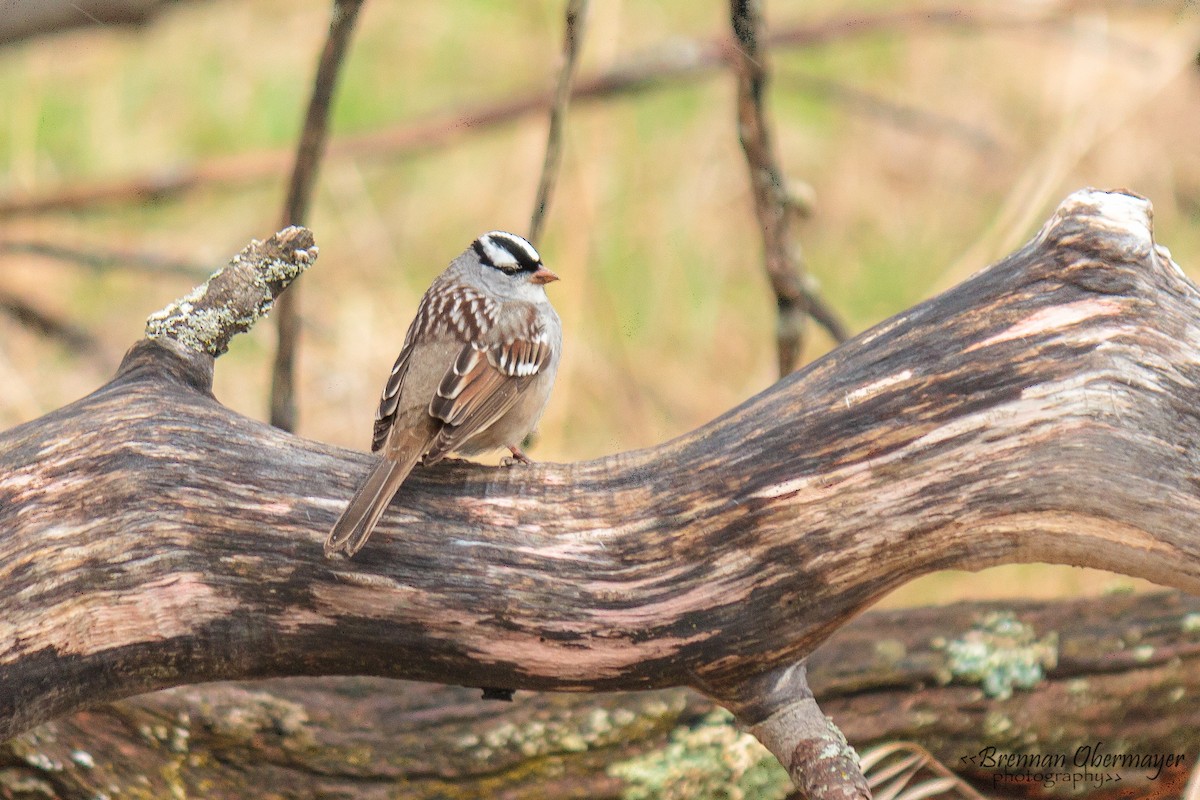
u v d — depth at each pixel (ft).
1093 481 21.27
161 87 53.88
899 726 28.63
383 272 47.47
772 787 27.76
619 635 22.13
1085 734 28.91
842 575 22.08
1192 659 28.94
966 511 21.71
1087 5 46.52
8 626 21.09
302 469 22.48
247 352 44.09
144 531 21.63
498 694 24.03
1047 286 21.66
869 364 22.12
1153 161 48.52
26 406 40.29
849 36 47.44
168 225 50.14
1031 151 52.42
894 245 50.75
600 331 44.80
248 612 22.06
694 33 52.39
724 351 46.73
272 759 27.02
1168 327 21.31
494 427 28.02
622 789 27.68
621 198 48.65
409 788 27.32
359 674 23.11
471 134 44.70
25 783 25.16
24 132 49.65
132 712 26.32
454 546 22.18
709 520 22.09
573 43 31.83
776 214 34.88
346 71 55.26
